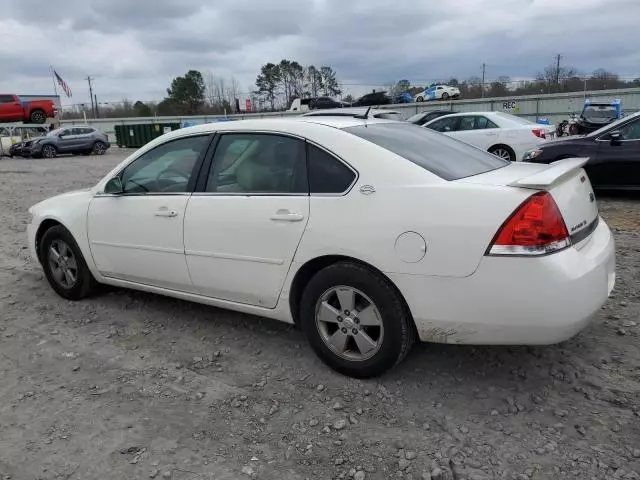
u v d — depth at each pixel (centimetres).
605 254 313
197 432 295
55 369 373
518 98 3762
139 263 429
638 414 293
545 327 281
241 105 6347
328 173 334
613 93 3522
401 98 4806
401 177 312
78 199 474
